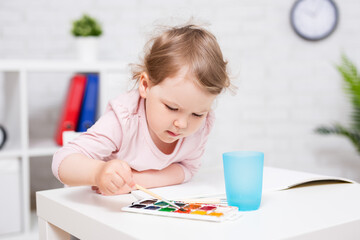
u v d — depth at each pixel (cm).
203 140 107
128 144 98
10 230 189
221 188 94
